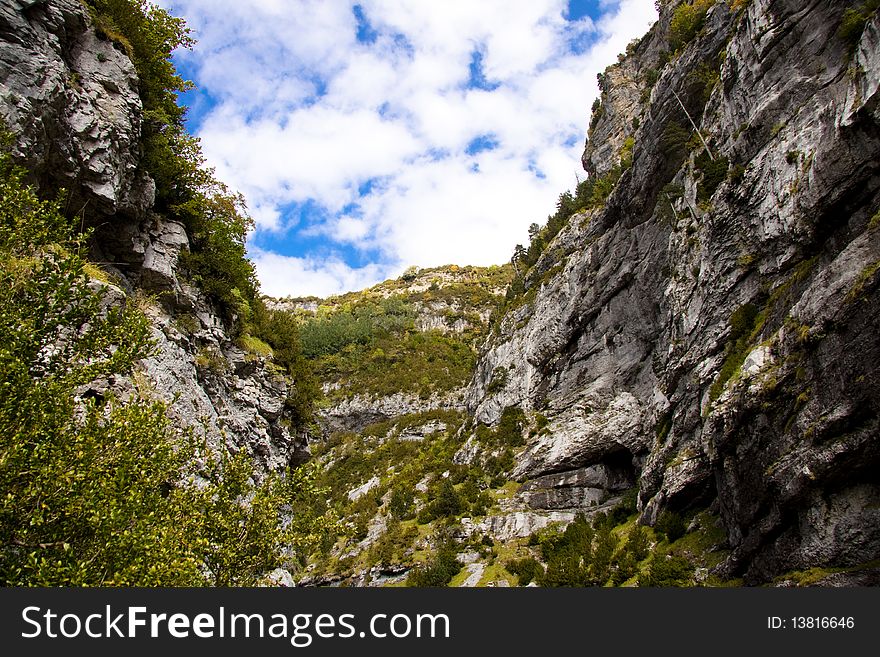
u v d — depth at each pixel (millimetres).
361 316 187625
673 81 56031
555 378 72375
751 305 37875
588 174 107750
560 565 46531
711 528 37188
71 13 19703
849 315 23891
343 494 97875
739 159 42531
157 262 23906
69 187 19094
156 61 26203
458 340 173250
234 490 15266
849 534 22547
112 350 17109
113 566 9961
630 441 56531
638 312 60688
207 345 26734
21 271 11484
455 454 81625
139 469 11125
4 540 9555
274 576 21438
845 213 30484
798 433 25172
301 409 35344
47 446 9844
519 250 127062
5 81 16047
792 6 39562
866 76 28375
